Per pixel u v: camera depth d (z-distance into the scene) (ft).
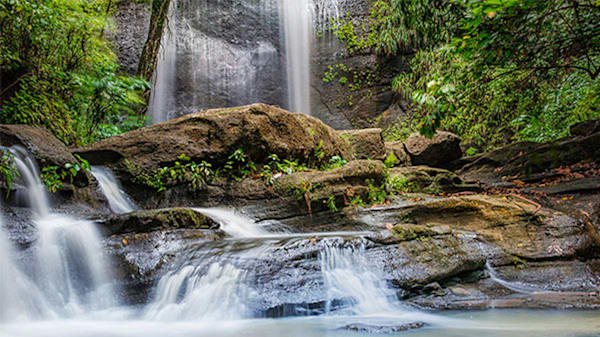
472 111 39.50
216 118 21.99
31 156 16.70
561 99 27.66
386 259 13.87
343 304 12.16
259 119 22.40
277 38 57.41
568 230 16.22
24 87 22.44
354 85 54.80
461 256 14.82
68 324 11.16
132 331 10.50
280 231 18.53
